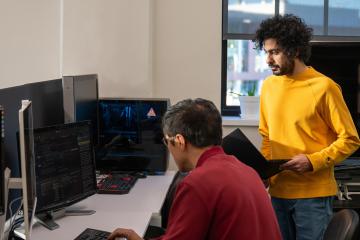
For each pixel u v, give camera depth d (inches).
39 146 75.4
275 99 93.7
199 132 57.8
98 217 82.0
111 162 114.3
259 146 132.3
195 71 132.0
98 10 124.8
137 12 124.7
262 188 59.6
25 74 136.9
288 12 137.9
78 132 83.4
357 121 117.5
